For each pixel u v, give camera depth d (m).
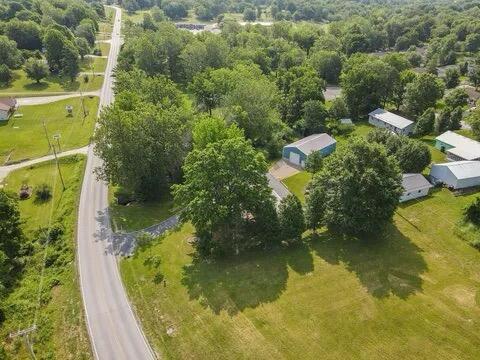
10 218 64.62
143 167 74.19
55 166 91.88
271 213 58.88
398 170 59.56
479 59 149.38
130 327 49.38
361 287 52.25
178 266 58.38
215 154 57.38
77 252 63.16
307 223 61.53
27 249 64.75
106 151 73.44
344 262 56.75
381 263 56.41
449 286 52.12
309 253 59.00
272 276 54.91
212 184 57.16
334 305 49.69
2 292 54.84
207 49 138.62
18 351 47.50
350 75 118.00
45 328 50.16
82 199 78.12
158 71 146.75
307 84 113.81
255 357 44.03
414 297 50.28
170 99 99.06
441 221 66.00
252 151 60.75
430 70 156.00
